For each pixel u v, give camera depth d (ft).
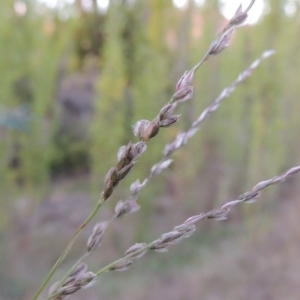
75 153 24.32
